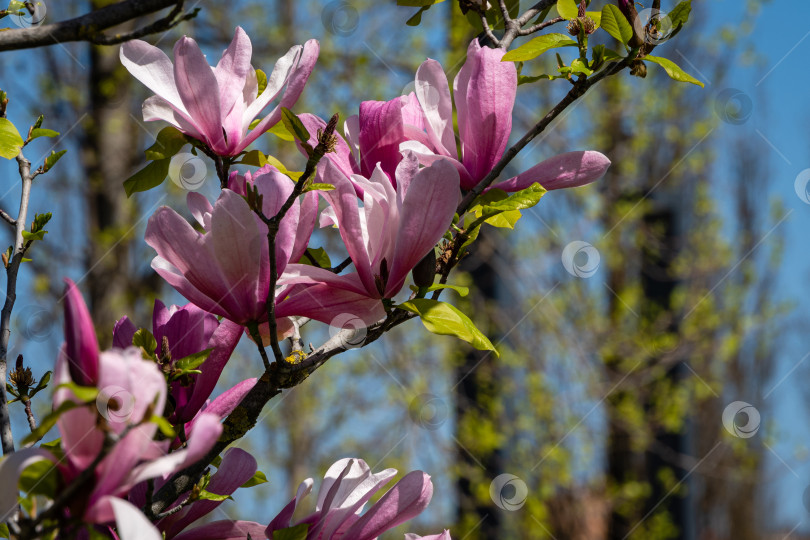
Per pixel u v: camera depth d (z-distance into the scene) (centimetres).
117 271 670
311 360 116
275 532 107
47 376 131
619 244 750
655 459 751
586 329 715
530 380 681
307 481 118
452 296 655
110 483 78
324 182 115
